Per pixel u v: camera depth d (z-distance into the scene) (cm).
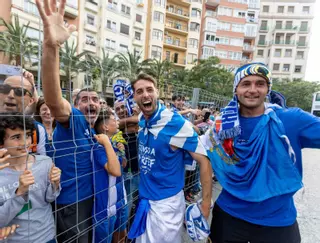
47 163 136
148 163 171
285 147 146
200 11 3606
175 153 166
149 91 165
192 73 2477
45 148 162
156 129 165
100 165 180
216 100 486
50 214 141
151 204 166
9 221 115
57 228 166
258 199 145
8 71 118
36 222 129
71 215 167
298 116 147
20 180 111
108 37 2619
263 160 146
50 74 132
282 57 4669
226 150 161
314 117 145
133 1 2869
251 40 4403
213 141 169
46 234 135
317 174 597
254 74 147
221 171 164
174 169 167
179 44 3572
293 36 4681
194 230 164
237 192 154
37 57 145
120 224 212
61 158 163
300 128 145
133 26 2912
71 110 156
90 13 2456
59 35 132
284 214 151
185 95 379
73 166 165
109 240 188
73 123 159
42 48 133
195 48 3622
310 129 142
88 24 2423
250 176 150
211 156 170
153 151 166
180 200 169
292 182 144
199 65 2484
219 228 173
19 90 147
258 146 149
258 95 149
